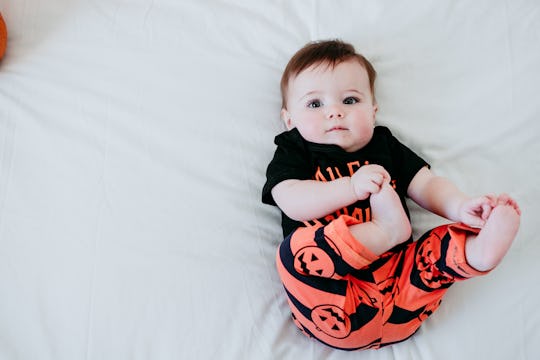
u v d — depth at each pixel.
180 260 1.00
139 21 1.18
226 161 1.08
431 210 0.98
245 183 1.07
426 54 1.16
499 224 0.77
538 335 0.94
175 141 1.09
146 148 1.08
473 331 0.95
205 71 1.14
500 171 1.07
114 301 0.96
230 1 1.21
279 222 1.05
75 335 0.93
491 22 1.18
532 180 1.06
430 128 1.11
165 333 0.94
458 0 1.20
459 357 0.93
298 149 1.02
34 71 1.13
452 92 1.14
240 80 1.14
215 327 0.95
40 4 1.18
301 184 0.95
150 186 1.05
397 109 1.13
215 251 1.01
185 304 0.97
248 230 1.03
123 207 1.03
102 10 1.18
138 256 1.00
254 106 1.12
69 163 1.06
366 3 1.20
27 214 1.01
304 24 1.20
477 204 0.83
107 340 0.93
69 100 1.11
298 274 0.86
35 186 1.04
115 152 1.07
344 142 0.99
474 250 0.79
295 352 0.94
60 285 0.97
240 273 1.00
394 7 1.19
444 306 0.97
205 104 1.12
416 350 0.95
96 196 1.04
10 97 1.10
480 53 1.17
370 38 1.17
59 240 1.00
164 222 1.02
